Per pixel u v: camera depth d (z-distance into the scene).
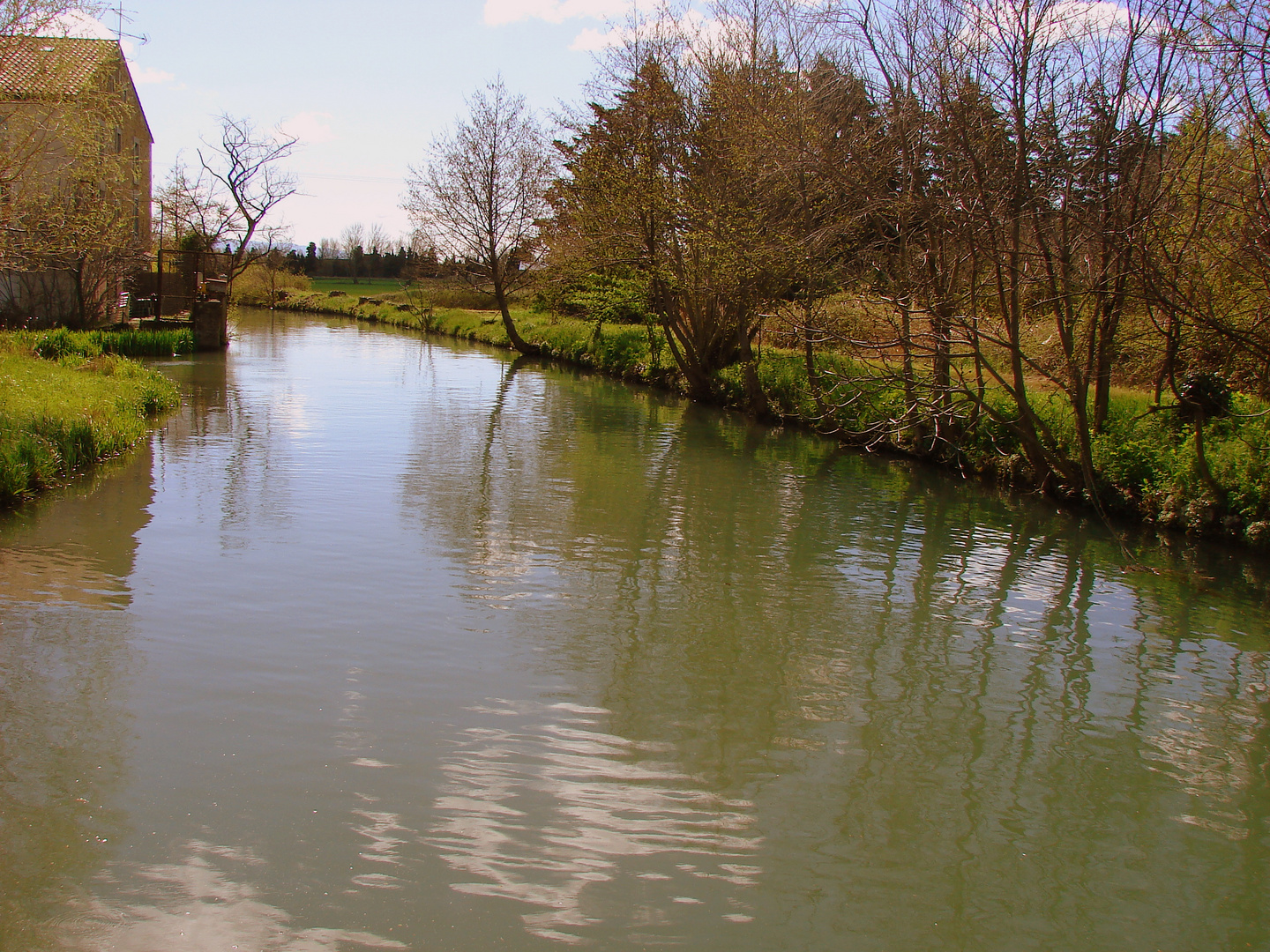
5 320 25.98
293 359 30.52
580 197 23.91
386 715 6.16
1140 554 10.61
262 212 35.81
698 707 6.55
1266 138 10.12
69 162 17.31
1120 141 11.16
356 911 4.32
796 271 17.73
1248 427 11.59
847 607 8.69
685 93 20.06
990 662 7.59
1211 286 11.42
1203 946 4.44
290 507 11.27
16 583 8.29
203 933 4.14
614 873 4.70
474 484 13.09
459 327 44.84
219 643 7.18
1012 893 4.75
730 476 14.41
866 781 5.71
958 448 14.95
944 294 13.22
